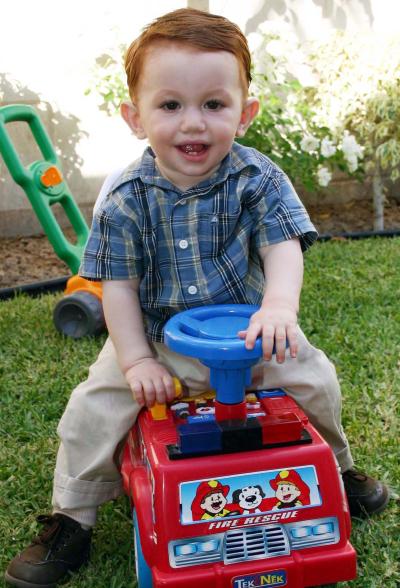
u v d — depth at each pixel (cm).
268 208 160
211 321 150
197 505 138
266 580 138
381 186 467
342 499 144
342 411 231
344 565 141
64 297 310
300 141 453
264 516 139
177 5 469
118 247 163
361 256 399
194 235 159
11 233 477
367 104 457
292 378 169
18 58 451
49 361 284
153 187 159
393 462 204
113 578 163
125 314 163
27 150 464
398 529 178
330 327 303
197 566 137
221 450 142
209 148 150
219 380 145
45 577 166
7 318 330
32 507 194
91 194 483
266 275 160
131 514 188
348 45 468
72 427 171
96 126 472
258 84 464
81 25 456
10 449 220
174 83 145
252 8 486
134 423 169
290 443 144
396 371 259
